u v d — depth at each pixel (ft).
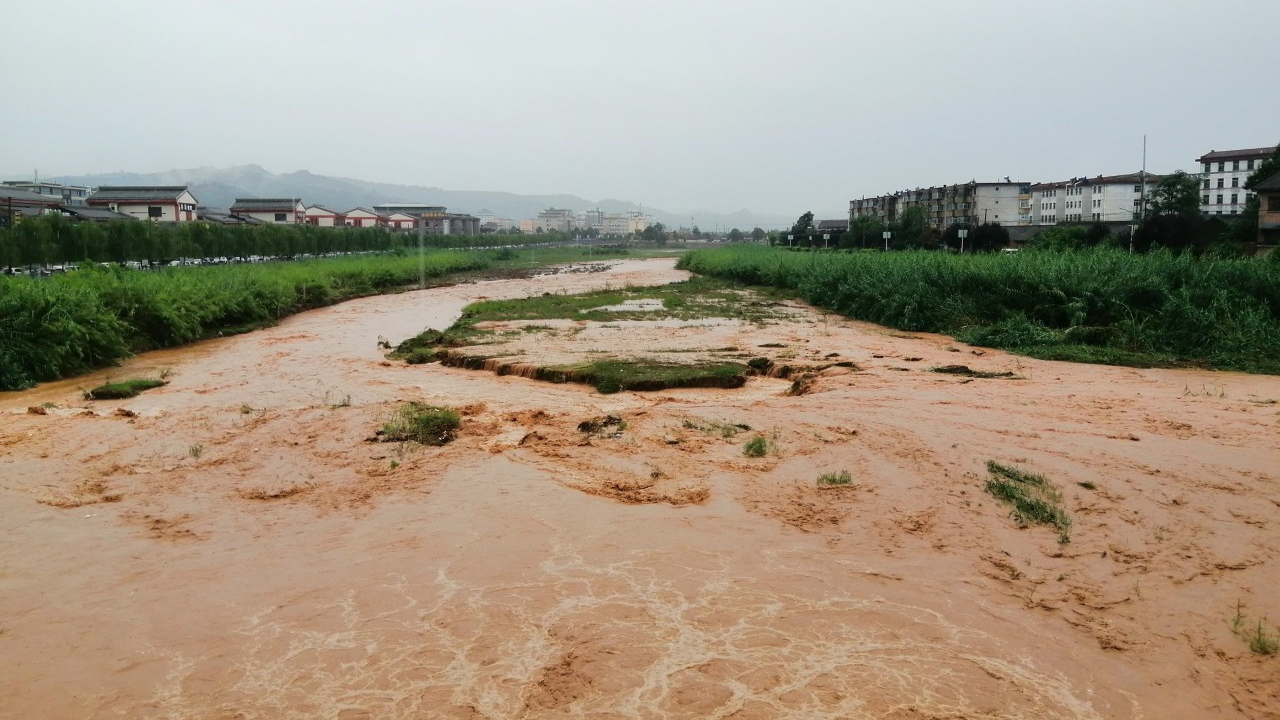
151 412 44.96
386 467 32.63
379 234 266.57
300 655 18.34
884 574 22.29
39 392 54.08
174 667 18.01
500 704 16.20
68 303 63.36
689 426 38.04
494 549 24.02
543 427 38.52
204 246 171.73
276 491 30.19
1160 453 32.55
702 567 22.67
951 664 17.72
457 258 222.48
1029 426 37.35
